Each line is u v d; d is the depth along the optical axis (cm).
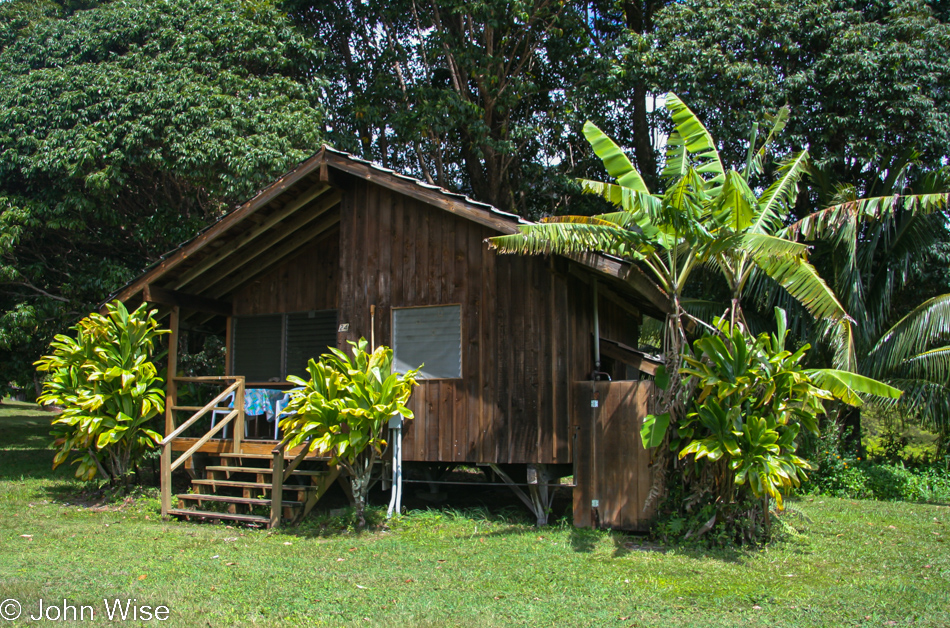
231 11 1616
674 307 754
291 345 1134
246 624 488
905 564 686
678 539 754
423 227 961
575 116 1803
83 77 1448
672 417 735
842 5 1586
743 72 1527
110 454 1007
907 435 1642
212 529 842
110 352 1004
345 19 1914
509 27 1844
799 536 812
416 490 1116
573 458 846
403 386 844
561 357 859
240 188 1395
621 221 770
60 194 1430
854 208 965
